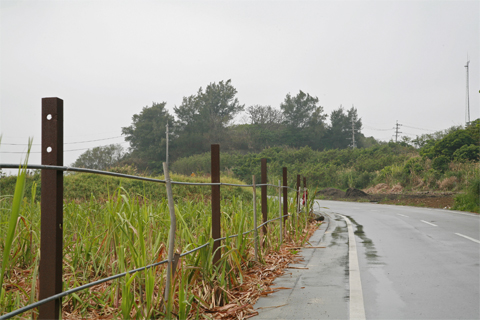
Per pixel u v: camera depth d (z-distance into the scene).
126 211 4.10
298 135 83.94
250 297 4.59
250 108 89.94
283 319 3.92
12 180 14.93
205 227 4.77
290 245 8.52
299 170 56.34
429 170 35.22
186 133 73.94
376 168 46.75
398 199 30.17
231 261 5.04
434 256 7.54
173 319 3.41
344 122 90.31
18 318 2.68
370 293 4.96
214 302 4.04
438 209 21.22
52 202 2.04
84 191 21.52
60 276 2.09
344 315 4.05
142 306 3.26
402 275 5.95
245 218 6.28
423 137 60.38
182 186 22.58
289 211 10.77
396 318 4.02
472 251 8.09
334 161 55.81
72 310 3.68
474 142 35.25
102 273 4.43
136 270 2.97
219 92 83.25
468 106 52.25
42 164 2.06
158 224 4.65
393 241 9.56
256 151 78.75
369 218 16.34
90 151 72.50
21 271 4.32
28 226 4.53
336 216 17.77
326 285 5.28
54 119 2.05
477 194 19.89
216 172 4.70
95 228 4.95
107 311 3.62
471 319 3.99
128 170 28.11
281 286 5.22
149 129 73.06
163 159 71.88
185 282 3.83
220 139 77.00
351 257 7.39
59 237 2.07
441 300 4.66
